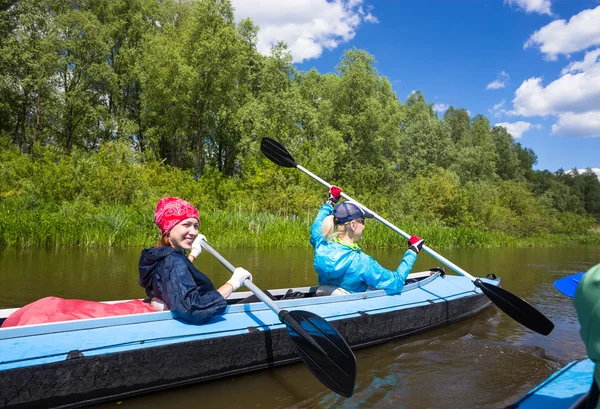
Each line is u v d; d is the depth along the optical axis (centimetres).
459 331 425
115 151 1652
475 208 2380
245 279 316
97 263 696
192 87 2339
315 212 1753
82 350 234
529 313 393
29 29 2266
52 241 909
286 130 2380
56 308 261
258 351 298
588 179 6812
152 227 1055
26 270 610
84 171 1392
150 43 2623
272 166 1991
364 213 406
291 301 338
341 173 2678
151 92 2523
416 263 936
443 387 288
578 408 121
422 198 2336
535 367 328
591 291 90
